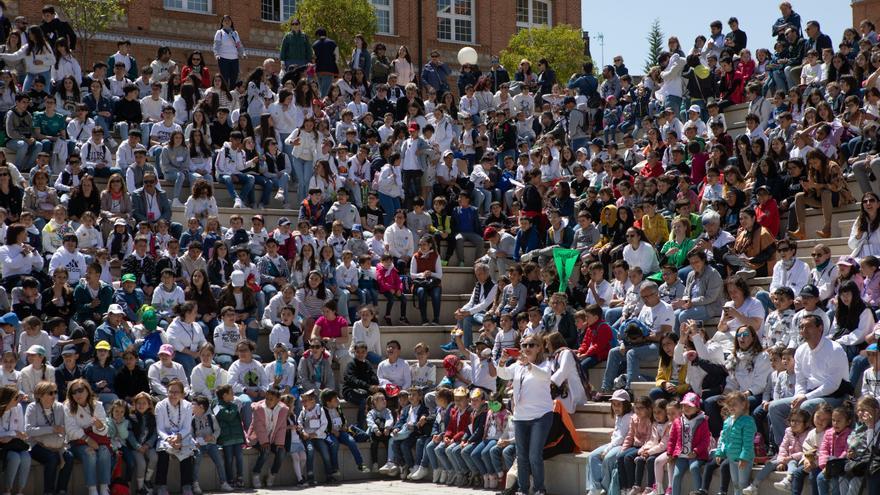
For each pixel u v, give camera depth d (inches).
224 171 780.6
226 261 649.0
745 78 890.1
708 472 431.8
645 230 630.5
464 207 751.7
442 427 554.6
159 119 855.7
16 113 753.6
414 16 1556.3
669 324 526.3
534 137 981.2
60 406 501.0
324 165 768.3
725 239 588.7
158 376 549.3
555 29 1504.7
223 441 542.0
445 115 882.8
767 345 475.8
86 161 740.7
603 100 1013.8
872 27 856.9
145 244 634.8
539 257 664.4
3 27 895.7
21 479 486.0
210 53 1389.0
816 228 617.0
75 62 868.0
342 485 555.8
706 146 763.4
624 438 471.8
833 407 420.5
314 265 660.7
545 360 483.2
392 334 655.8
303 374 593.6
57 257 607.2
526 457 480.1
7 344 531.2
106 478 504.1
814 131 670.5
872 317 454.0
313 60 1038.4
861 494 385.4
